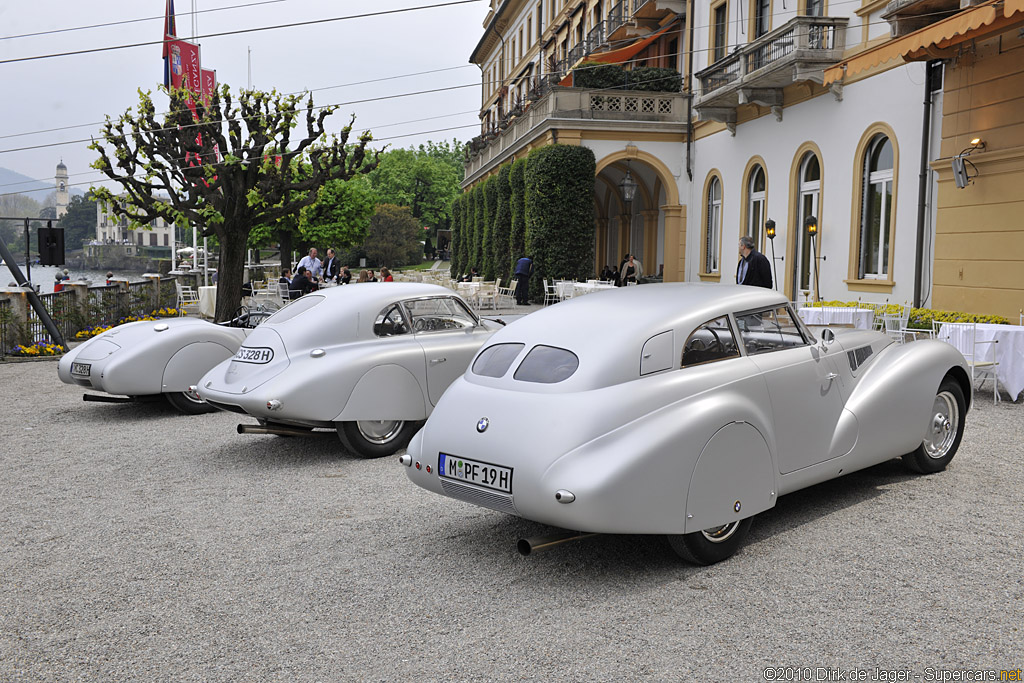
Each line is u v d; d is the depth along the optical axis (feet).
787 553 14.40
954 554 14.14
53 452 23.91
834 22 55.88
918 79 47.80
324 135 63.98
